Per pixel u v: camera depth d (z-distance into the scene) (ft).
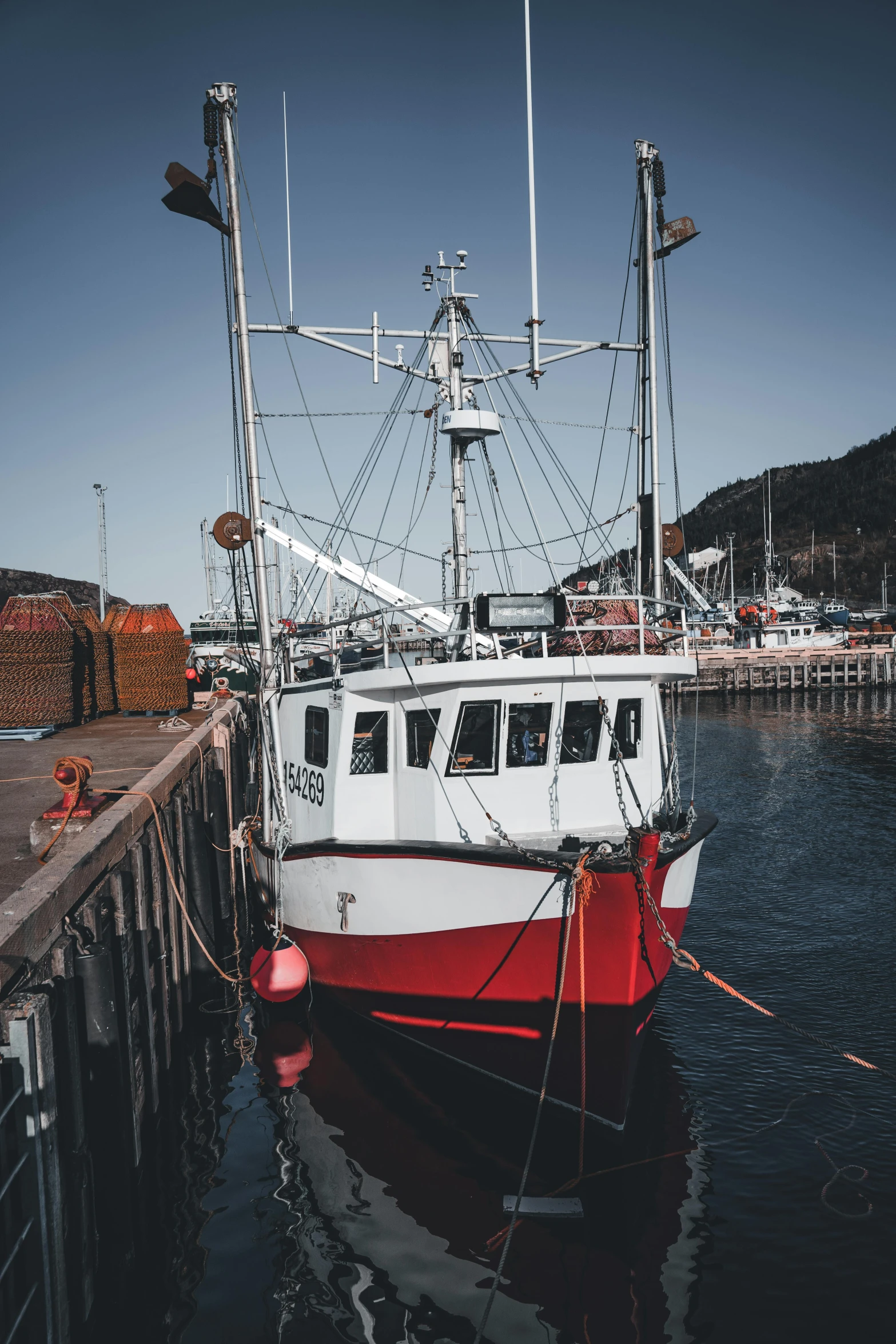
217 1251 22.38
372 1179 25.43
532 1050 27.71
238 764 61.36
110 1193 21.49
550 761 29.60
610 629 28.40
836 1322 19.88
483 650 33.94
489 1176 25.45
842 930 46.37
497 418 32.30
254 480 37.04
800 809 76.89
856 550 484.74
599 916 24.77
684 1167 25.70
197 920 38.70
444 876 27.78
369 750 31.60
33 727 56.70
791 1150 26.55
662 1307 20.39
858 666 203.82
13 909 19.48
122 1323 19.99
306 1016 36.42
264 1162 26.25
